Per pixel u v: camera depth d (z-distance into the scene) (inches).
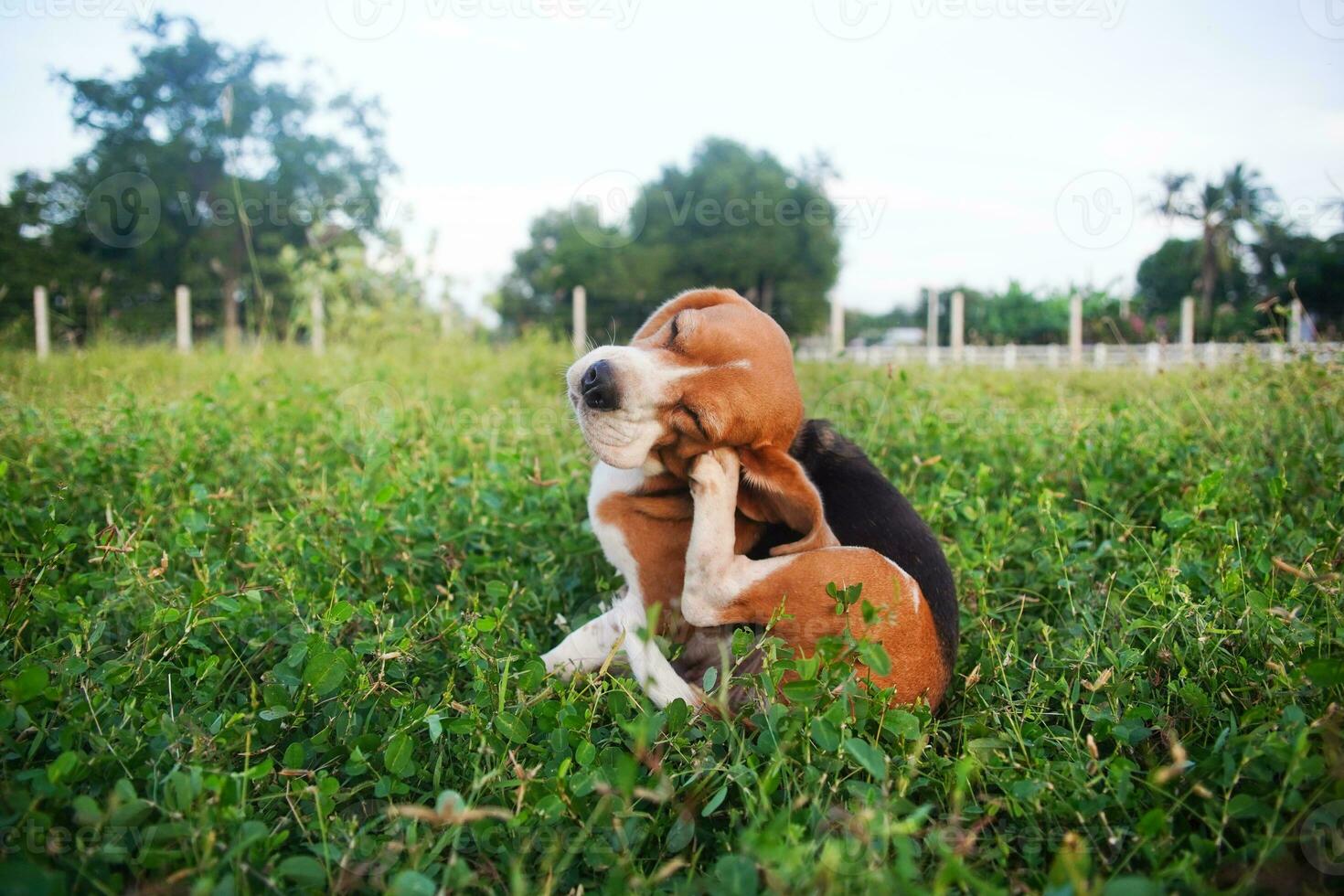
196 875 67.2
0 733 82.4
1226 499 157.0
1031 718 99.5
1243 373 242.1
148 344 512.4
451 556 135.7
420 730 95.7
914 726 91.2
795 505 109.4
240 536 147.1
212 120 1226.0
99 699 89.0
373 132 1268.5
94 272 1161.4
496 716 90.5
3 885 60.0
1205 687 105.0
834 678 90.4
